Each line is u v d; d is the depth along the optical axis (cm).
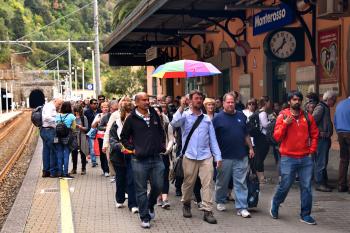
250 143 914
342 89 1309
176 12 1764
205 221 854
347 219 855
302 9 1459
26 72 11300
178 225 837
